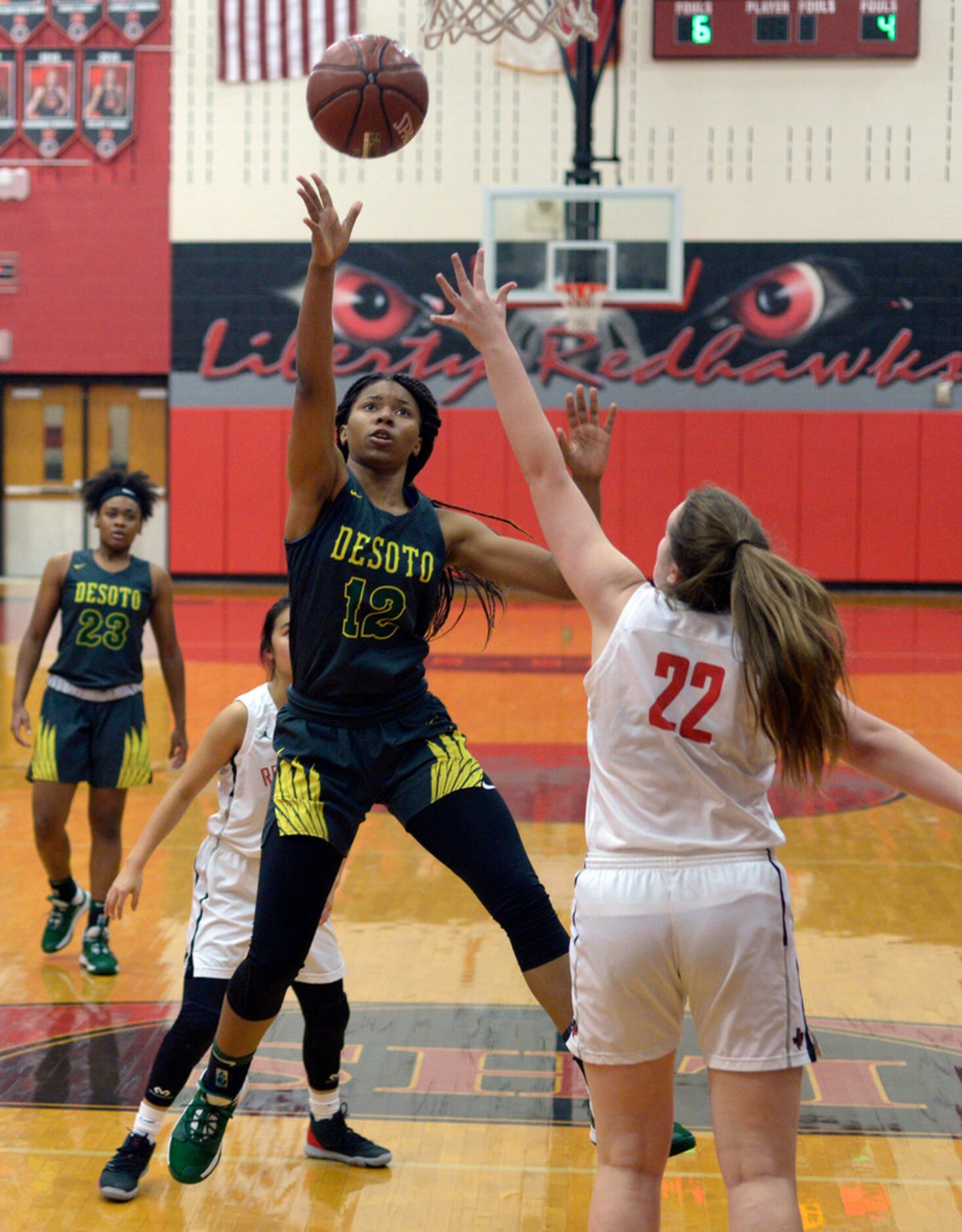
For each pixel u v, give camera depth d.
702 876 2.98
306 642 3.70
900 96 24.17
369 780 3.72
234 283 25.22
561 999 3.62
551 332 24.86
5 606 21.69
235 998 3.65
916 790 3.09
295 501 3.69
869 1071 4.98
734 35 24.19
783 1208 2.84
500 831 3.73
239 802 4.30
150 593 6.44
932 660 16.41
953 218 24.31
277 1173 4.21
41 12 25.09
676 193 21.45
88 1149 4.34
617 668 3.10
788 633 2.98
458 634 19.16
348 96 4.38
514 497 25.03
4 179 25.30
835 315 24.56
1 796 9.73
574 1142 4.44
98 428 26.06
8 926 6.77
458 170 24.77
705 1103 4.75
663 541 3.30
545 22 10.97
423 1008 5.62
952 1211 3.95
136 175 25.27
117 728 6.21
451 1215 3.94
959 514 24.69
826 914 7.02
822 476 24.80
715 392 24.84
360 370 25.14
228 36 24.92
